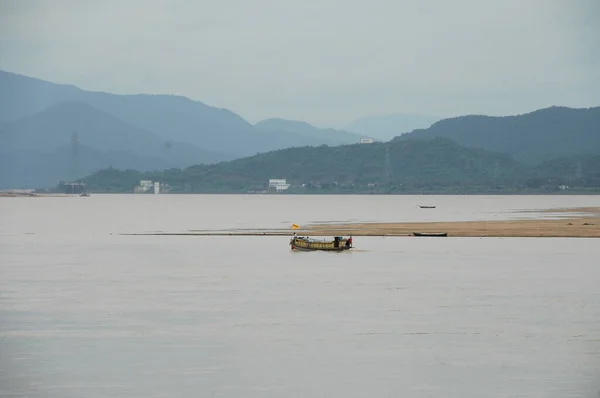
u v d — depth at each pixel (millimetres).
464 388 161875
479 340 196875
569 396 157625
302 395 158125
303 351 187500
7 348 191125
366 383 164875
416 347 190500
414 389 161250
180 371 172875
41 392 159750
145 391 160375
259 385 163875
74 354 185875
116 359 181750
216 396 157625
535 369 173500
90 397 156875
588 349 188625
